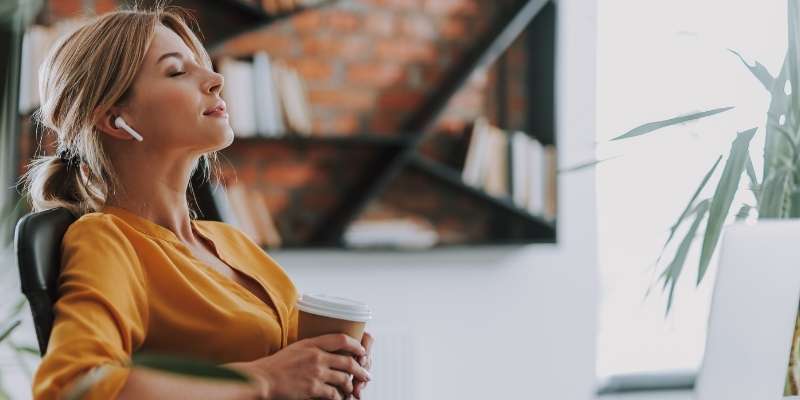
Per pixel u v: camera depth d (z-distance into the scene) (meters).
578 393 4.54
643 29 4.61
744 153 2.12
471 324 4.39
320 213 4.23
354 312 1.48
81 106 1.56
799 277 1.49
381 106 4.32
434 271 4.34
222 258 1.70
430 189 4.38
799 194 2.23
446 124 4.41
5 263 2.81
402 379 4.19
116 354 1.31
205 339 1.52
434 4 4.37
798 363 1.50
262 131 3.99
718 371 1.48
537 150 4.37
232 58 4.11
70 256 1.41
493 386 4.42
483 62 4.28
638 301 4.75
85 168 1.64
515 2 4.36
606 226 4.69
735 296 1.47
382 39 4.32
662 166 4.64
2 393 2.94
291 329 1.71
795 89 2.24
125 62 1.56
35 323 1.35
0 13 2.36
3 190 2.44
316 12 4.23
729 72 4.59
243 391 1.36
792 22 2.24
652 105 4.61
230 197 3.96
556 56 4.37
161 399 1.29
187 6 4.03
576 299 4.54
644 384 4.78
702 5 4.61
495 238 4.45
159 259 1.52
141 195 1.61
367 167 4.28
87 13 3.79
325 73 4.25
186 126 1.58
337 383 1.44
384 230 4.24
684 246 2.17
